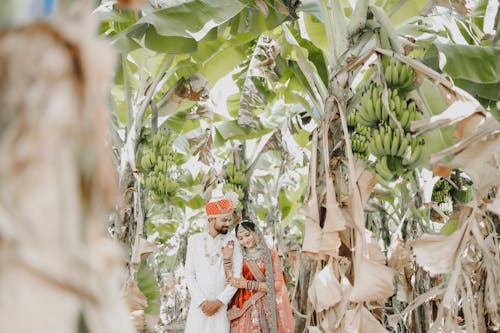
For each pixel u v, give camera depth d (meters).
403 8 5.41
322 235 3.77
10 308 0.41
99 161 0.47
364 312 3.71
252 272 4.75
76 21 0.48
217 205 4.93
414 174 5.98
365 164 3.86
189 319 4.84
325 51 5.86
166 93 6.08
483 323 4.00
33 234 0.42
